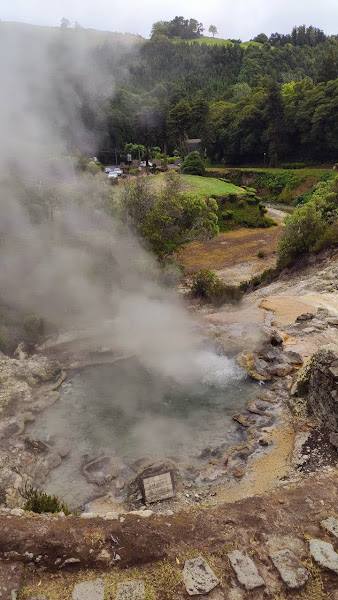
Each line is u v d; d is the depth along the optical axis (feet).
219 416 23.95
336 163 159.94
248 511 15.23
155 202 60.75
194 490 18.38
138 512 15.38
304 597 12.43
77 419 23.77
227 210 116.78
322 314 36.94
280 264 65.98
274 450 20.75
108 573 13.05
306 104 166.30
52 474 19.71
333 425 20.52
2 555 13.26
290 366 28.04
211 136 195.62
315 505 15.46
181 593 12.45
